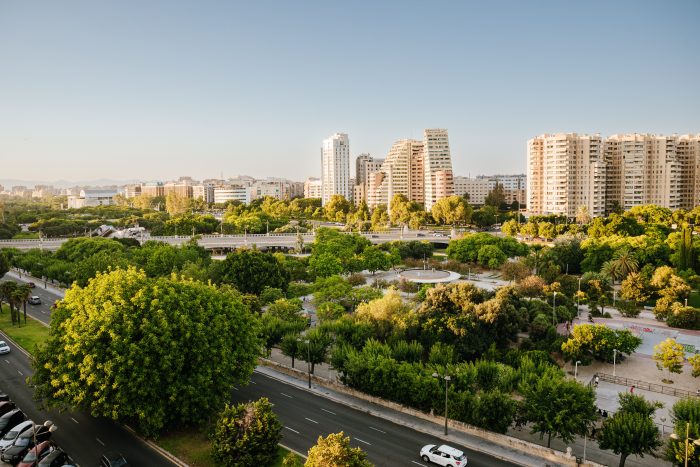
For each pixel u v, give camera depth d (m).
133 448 58.59
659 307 116.12
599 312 122.88
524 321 98.88
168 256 151.88
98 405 57.84
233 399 73.75
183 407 58.69
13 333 105.50
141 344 58.78
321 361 83.00
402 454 57.69
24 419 65.19
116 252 163.25
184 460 55.88
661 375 86.12
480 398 62.94
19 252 197.75
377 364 72.56
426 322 92.06
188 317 63.22
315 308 129.38
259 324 77.69
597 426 66.75
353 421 66.62
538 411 59.16
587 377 85.12
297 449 58.59
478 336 89.69
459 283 101.25
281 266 141.88
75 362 58.84
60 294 150.75
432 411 67.00
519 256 196.50
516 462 56.41
